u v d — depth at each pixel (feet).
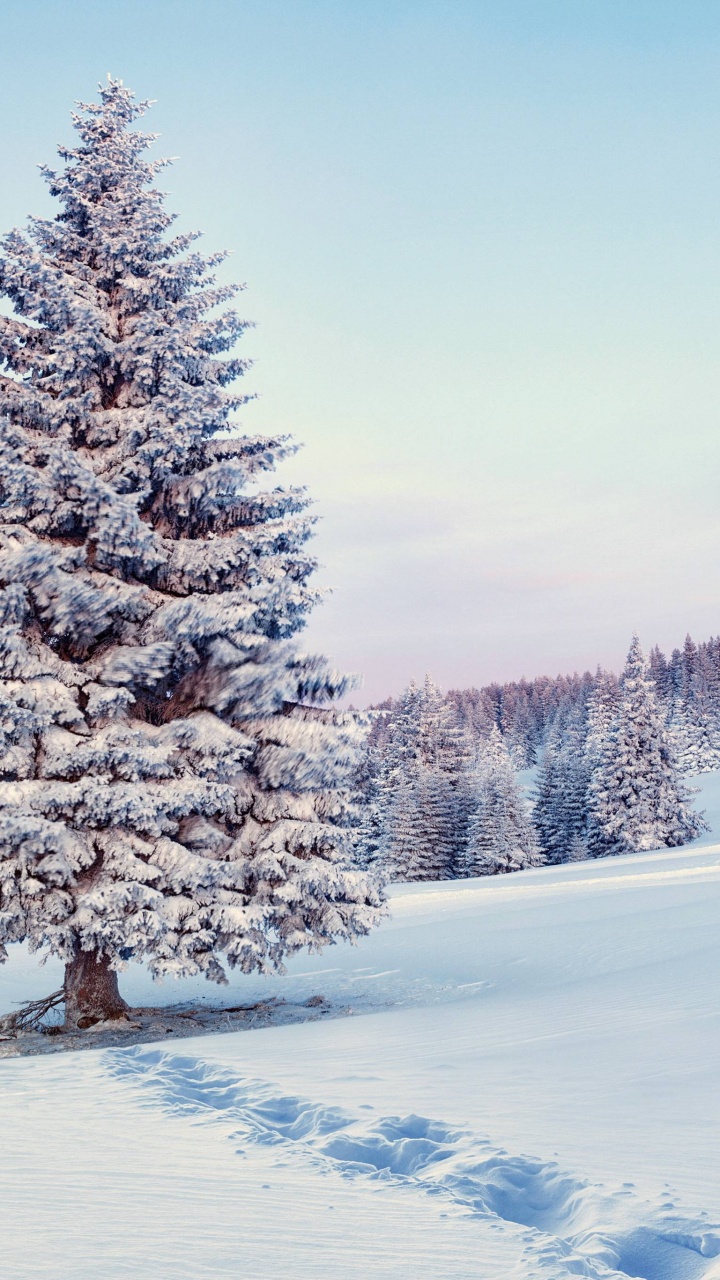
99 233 56.75
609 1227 13.08
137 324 55.21
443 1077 26.61
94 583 51.06
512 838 246.68
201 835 51.85
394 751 269.23
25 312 57.11
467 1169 15.89
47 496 50.42
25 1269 10.89
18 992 69.26
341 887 53.31
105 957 51.96
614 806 219.82
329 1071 28.25
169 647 51.44
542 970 62.18
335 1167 15.85
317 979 68.39
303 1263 11.19
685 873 131.85
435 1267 11.10
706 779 327.26
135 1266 11.02
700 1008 37.65
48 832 45.91
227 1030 49.67
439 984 61.67
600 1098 22.91
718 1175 15.66
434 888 159.63
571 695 583.58
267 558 56.08
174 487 55.42
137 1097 22.74
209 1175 15.23
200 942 48.19
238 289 59.06
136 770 49.21
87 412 53.98
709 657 473.67
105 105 60.59
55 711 48.57
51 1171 15.56
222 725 53.01
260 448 59.21
